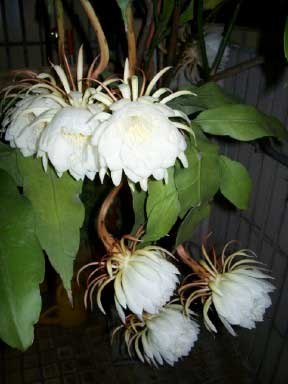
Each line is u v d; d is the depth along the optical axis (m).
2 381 1.12
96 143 0.38
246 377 1.14
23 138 0.42
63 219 0.43
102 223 0.53
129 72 0.45
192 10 0.69
